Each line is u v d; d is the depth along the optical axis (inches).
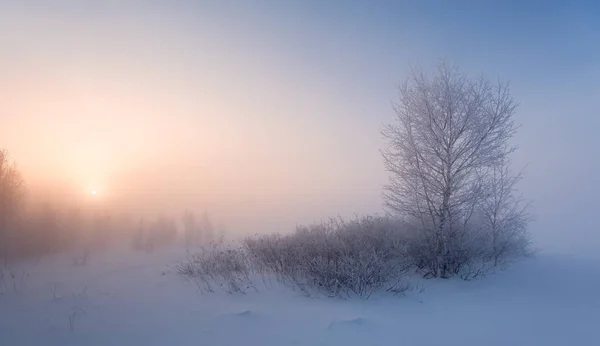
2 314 260.7
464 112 394.0
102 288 353.1
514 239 464.1
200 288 332.2
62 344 201.9
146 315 253.4
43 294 329.4
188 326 228.1
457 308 273.4
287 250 394.9
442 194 390.3
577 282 358.6
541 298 302.8
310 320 237.5
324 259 324.2
